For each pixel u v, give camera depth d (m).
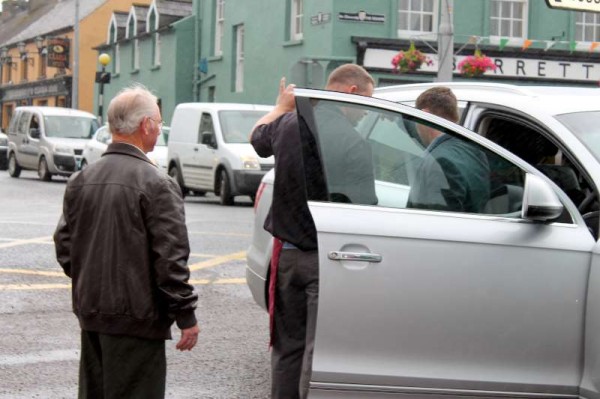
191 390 6.32
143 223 4.17
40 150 29.88
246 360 7.13
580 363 4.82
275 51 30.14
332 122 4.93
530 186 4.76
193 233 14.64
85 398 4.36
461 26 27.11
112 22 46.78
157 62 40.34
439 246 4.76
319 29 26.92
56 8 63.94
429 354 4.75
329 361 4.71
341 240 4.73
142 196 4.16
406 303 4.72
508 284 4.77
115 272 4.16
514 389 4.78
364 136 4.93
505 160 5.00
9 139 32.50
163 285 4.16
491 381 4.77
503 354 4.77
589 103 5.81
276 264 5.02
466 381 4.75
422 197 4.89
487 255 4.77
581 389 4.80
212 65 35.47
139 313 4.15
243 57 32.78
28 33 62.84
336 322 4.70
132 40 43.19
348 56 26.31
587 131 5.48
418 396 4.75
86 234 4.25
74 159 29.33
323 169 4.86
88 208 4.23
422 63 25.69
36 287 9.80
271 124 5.01
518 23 27.89
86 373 4.38
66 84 54.59
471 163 4.94
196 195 24.86
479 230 4.80
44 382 6.45
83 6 57.41
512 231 4.82
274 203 4.92
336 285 4.70
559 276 4.80
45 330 7.96
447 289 4.74
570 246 4.82
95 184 4.23
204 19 36.44
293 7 29.45
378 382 4.72
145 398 4.22
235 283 10.27
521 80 27.42
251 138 5.08
